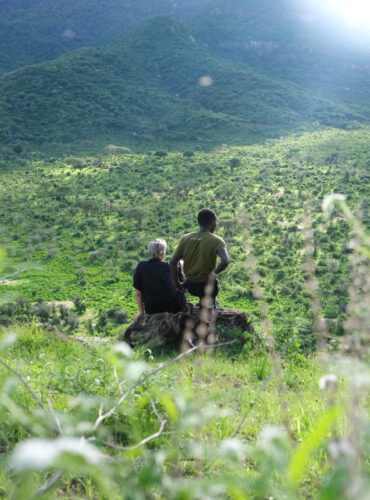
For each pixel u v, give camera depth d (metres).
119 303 73.06
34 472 1.92
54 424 1.16
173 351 6.05
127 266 87.44
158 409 2.62
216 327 6.35
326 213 1.07
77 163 172.75
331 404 0.98
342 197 1.06
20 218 115.12
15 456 0.56
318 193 126.88
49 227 111.69
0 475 1.75
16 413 1.09
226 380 4.13
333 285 61.84
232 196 130.62
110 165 173.50
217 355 5.72
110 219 117.19
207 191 139.62
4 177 161.12
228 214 112.81
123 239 102.12
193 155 189.88
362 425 0.83
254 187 141.38
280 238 93.12
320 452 1.83
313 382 4.12
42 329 6.20
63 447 0.60
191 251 6.35
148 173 161.12
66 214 121.44
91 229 109.62
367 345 1.01
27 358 4.73
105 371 3.11
